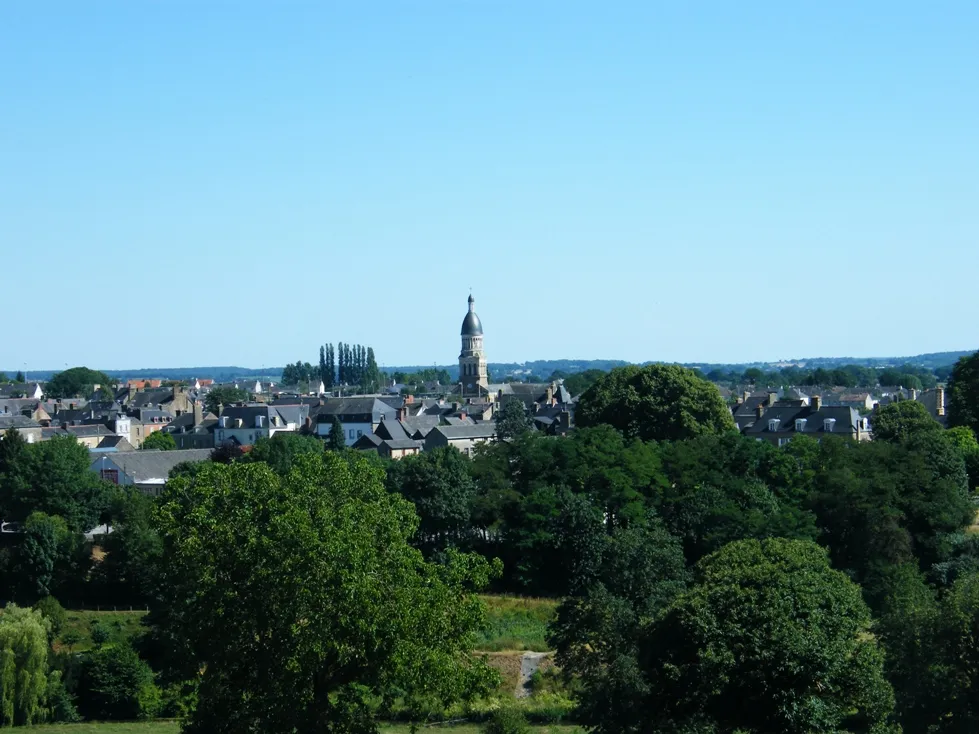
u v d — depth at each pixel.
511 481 114.19
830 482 104.25
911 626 54.78
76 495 119.81
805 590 55.34
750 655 51.88
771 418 177.12
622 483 106.38
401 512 55.31
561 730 64.25
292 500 51.16
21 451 123.12
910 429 150.12
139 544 101.31
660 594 74.62
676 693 53.91
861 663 52.56
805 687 51.69
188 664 53.12
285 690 47.16
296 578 47.44
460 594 54.91
